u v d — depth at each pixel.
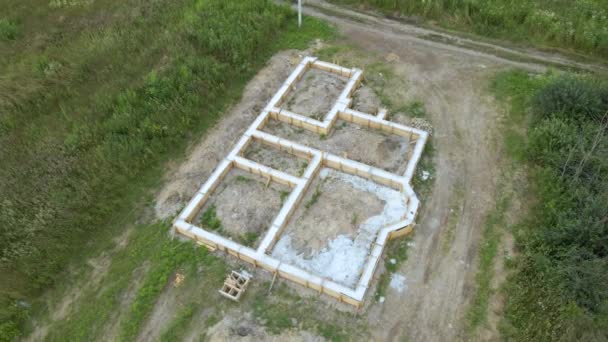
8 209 14.22
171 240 13.67
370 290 12.27
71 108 17.84
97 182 14.88
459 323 11.57
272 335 11.56
